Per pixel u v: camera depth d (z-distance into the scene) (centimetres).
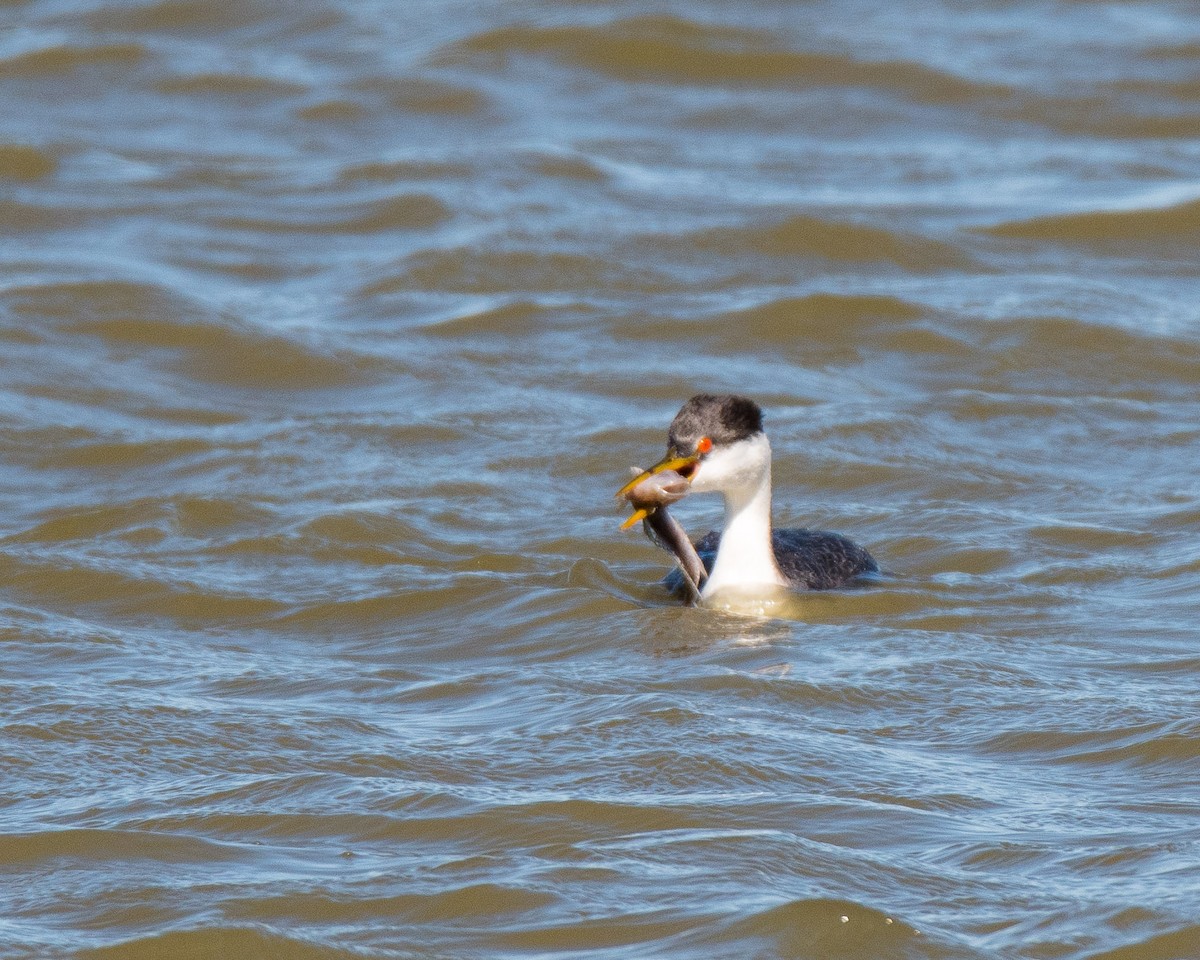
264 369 2006
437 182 2628
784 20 3394
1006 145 2880
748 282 2289
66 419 1838
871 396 1927
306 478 1666
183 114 2989
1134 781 988
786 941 808
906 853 898
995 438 1784
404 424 1812
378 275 2297
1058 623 1285
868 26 3394
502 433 1797
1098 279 2303
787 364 2019
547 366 2009
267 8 3466
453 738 1058
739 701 1117
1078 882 862
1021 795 971
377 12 3469
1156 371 2003
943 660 1191
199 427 1836
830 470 1670
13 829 935
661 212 2533
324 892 859
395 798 968
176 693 1145
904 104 3055
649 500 1298
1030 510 1575
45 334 2053
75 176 2669
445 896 855
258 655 1239
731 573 1336
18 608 1328
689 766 1005
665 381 1956
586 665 1197
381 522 1538
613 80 3147
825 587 1350
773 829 924
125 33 3359
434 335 2106
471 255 2352
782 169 2762
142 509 1566
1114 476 1680
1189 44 3278
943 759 1026
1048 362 2020
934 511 1559
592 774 998
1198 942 805
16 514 1591
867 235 2412
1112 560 1431
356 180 2666
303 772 1007
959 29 3394
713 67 3191
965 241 2434
